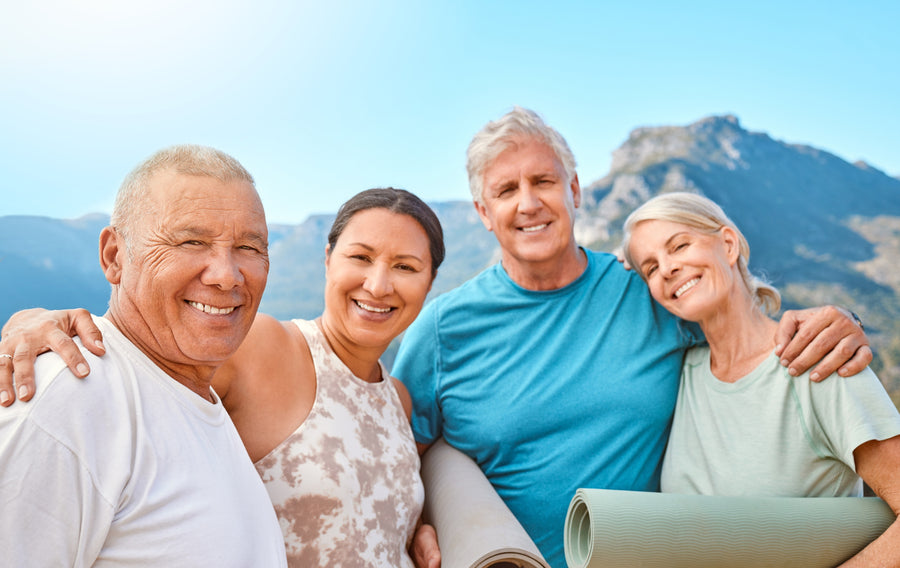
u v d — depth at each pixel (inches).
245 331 60.1
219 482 54.4
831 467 85.7
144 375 53.6
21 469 42.8
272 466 74.7
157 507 49.0
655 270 102.3
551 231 109.6
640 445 103.5
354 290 84.6
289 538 73.4
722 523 77.7
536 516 104.1
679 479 96.5
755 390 90.8
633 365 106.5
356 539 75.9
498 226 112.3
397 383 104.0
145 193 54.6
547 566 78.8
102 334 53.6
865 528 78.8
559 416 105.2
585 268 116.6
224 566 50.8
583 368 107.2
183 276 54.3
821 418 83.8
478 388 110.6
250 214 58.3
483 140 112.0
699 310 95.1
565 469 103.2
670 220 98.0
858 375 81.9
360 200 86.4
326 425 79.2
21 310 56.9
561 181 110.3
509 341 112.0
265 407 77.1
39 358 48.4
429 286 89.7
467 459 108.8
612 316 111.0
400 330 87.4
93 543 45.8
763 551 77.0
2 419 43.5
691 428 99.0
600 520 76.9
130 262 54.6
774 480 86.7
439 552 85.0
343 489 76.0
